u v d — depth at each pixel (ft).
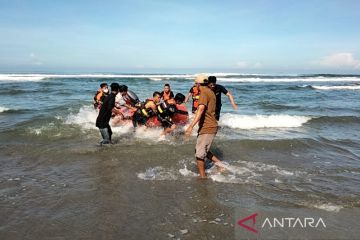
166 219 12.87
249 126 31.89
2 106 43.68
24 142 24.66
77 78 140.77
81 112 37.50
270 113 41.42
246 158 21.40
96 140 25.55
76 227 12.17
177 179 17.26
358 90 87.04
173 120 27.61
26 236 11.51
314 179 17.49
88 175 17.79
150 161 20.29
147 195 15.17
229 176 17.79
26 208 13.70
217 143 24.59
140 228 12.16
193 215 13.20
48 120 32.76
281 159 21.31
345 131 30.63
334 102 56.75
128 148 23.08
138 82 115.96
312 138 26.68
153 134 27.45
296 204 14.23
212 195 15.17
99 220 12.74
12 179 17.08
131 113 29.84
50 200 14.51
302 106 49.19
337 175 18.22
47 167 19.11
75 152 22.06
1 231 11.80
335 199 14.76
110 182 16.76
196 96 28.73
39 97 57.21
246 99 59.52
